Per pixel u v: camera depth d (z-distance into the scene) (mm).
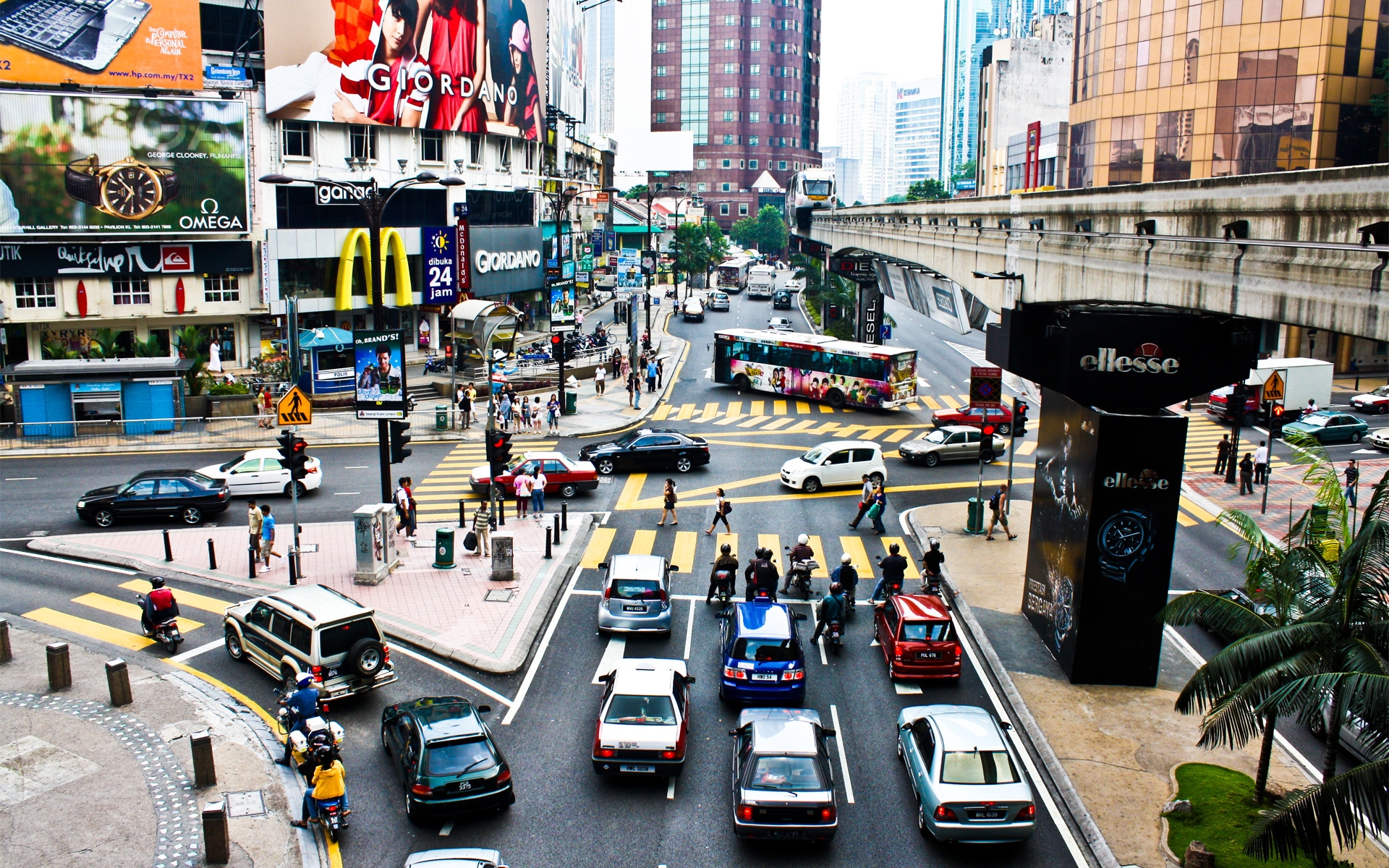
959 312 43188
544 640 22516
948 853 14758
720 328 82500
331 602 19312
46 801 15328
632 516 32344
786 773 14781
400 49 57125
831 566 27906
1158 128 63438
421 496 33812
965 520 32188
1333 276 14578
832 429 46156
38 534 28953
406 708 16562
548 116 80000
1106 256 22406
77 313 47531
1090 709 19281
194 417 42594
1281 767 17078
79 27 46562
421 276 59875
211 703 18797
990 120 120062
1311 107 56312
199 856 14086
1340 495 15180
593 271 95688
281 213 54219
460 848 13250
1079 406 20766
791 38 198875
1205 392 20203
